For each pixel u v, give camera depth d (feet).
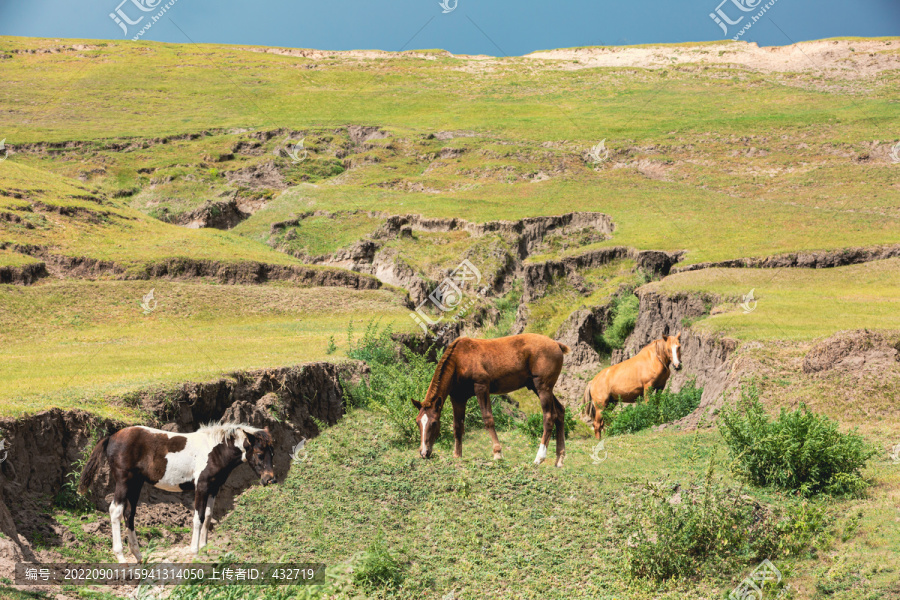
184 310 138.00
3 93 389.39
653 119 338.75
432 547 43.91
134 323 128.57
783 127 300.20
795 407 66.54
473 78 457.68
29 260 149.79
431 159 309.83
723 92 385.09
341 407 71.36
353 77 461.78
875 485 47.47
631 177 273.54
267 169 290.35
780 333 92.68
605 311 170.50
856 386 67.41
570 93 409.69
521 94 411.75
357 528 46.32
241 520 46.85
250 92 416.87
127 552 39.78
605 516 46.65
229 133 332.60
